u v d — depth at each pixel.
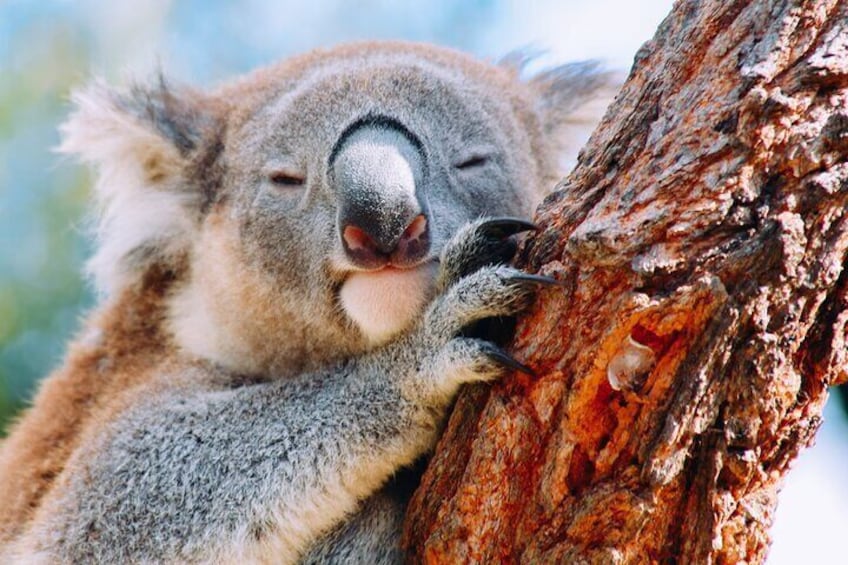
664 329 3.40
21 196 9.41
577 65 6.86
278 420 4.74
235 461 4.74
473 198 5.25
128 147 6.02
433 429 4.37
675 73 3.69
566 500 3.55
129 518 4.86
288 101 5.56
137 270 6.11
